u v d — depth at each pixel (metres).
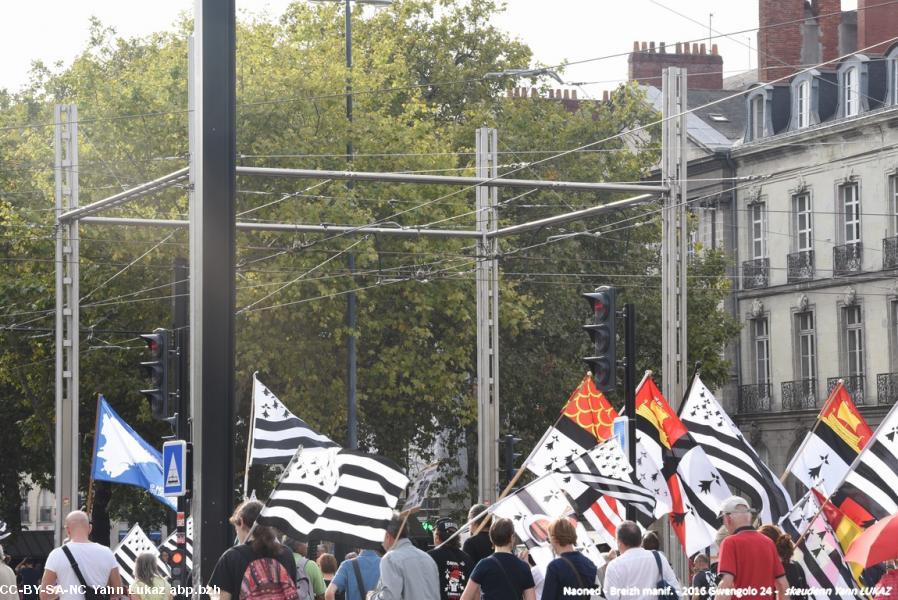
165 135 44.62
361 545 15.02
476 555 16.88
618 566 14.93
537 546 16.56
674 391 29.19
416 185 46.47
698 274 58.81
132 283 47.09
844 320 62.53
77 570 16.27
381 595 14.34
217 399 15.45
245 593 13.34
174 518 25.75
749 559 13.93
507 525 14.42
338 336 43.81
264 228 32.25
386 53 48.72
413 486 14.78
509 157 55.97
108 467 24.94
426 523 33.75
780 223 65.00
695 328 57.66
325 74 45.22
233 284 15.73
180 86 44.94
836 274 62.28
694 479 20.38
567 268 55.69
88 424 49.91
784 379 65.25
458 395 50.56
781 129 65.50
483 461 37.16
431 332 47.94
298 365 44.72
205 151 15.78
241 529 14.19
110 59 58.16
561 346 55.31
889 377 60.34
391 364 46.44
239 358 43.53
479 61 61.03
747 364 67.06
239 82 44.44
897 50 59.38
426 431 51.59
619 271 56.72
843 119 61.41
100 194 46.41
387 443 49.78
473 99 60.78
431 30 60.91
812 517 16.45
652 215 56.62
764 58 66.31
